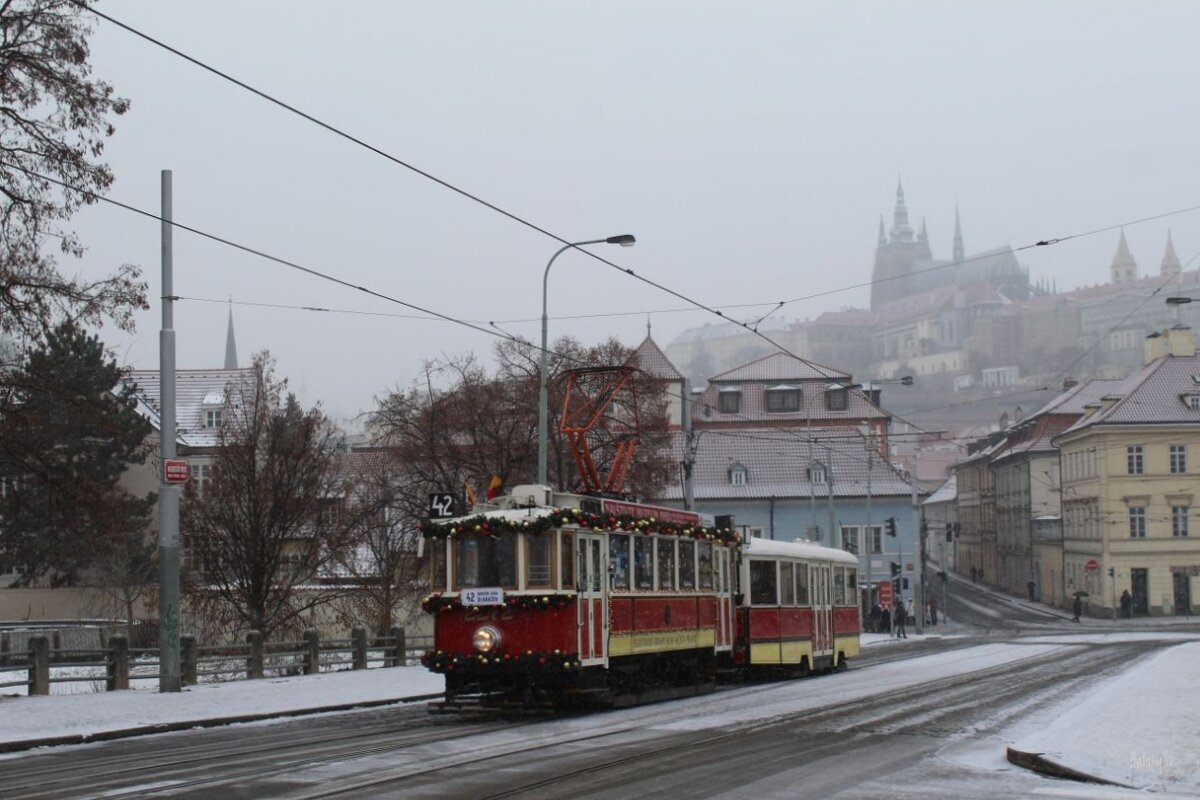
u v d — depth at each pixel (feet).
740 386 300.81
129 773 50.55
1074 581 304.50
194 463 232.53
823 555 120.47
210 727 72.13
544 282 108.06
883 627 244.83
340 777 48.24
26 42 82.74
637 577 82.99
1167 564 279.08
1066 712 71.31
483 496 152.56
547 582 74.23
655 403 177.17
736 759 54.60
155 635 170.81
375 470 172.04
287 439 144.87
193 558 144.87
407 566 154.71
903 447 600.80
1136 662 129.59
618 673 80.38
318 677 103.04
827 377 291.79
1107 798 43.86
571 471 157.07
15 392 90.68
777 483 270.46
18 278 84.28
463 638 75.15
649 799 43.83
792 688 97.45
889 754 57.00
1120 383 343.05
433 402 159.12
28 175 83.56
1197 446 280.31
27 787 46.78
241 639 143.13
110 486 180.55
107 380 124.67
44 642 84.48
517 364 166.91
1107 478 281.13
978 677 109.40
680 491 267.18
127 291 87.97
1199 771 48.34
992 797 44.52
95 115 84.64
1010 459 365.61
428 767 50.98
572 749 57.62
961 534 444.14
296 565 148.15
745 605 101.96
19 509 98.84
